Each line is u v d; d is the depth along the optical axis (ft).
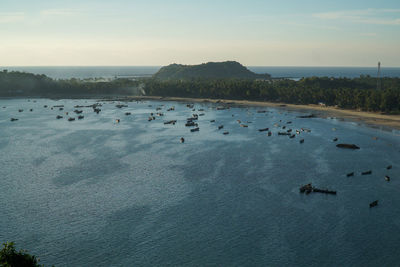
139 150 603.67
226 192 416.87
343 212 364.99
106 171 493.36
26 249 303.68
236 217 356.59
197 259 289.94
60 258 292.20
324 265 280.31
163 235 324.60
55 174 482.69
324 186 431.84
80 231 332.19
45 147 627.05
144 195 410.52
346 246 304.71
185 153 581.53
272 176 467.52
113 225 342.44
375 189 422.82
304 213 363.56
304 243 309.83
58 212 369.09
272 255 293.43
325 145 629.92
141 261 288.30
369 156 556.51
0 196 408.67
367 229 331.36
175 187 433.48
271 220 349.82
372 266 278.87
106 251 301.63
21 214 364.38
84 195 410.93
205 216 359.05
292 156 559.38
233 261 286.87
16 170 499.92
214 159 546.26
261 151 591.78
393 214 359.66
